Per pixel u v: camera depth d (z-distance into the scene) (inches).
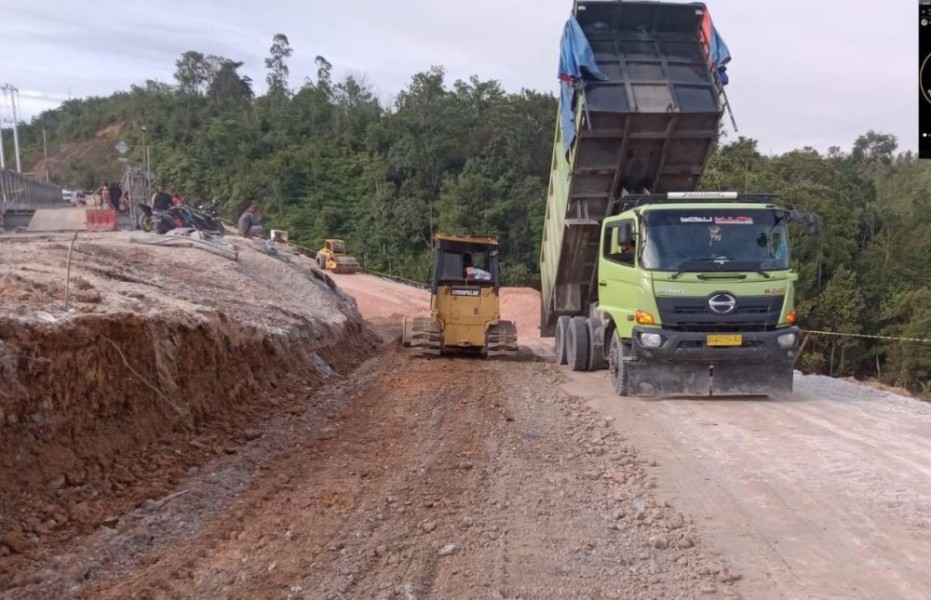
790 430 325.4
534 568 179.8
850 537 200.4
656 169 491.2
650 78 462.9
